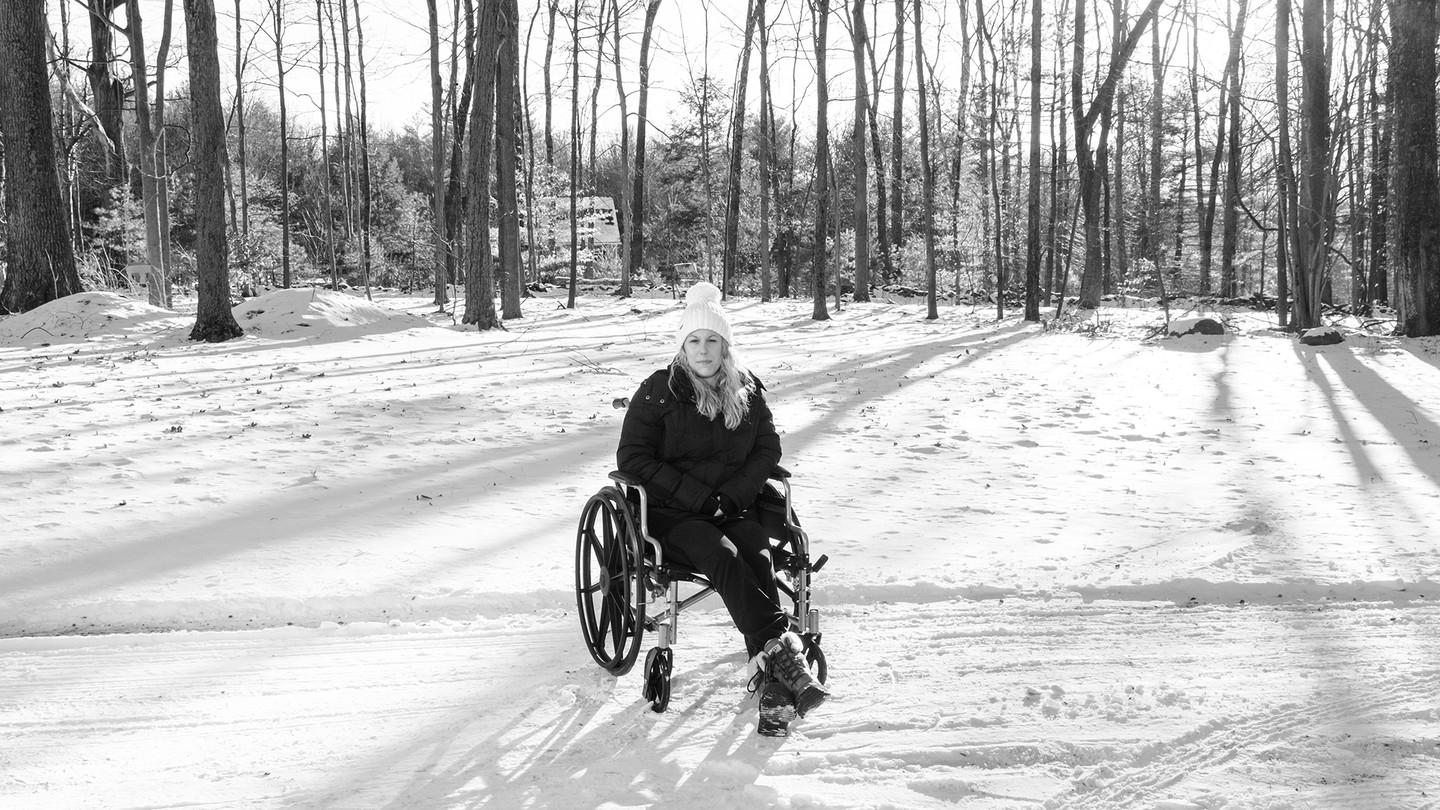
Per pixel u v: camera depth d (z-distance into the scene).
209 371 12.92
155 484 7.12
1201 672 4.06
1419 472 8.08
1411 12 18.34
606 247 55.25
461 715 3.71
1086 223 28.62
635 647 3.69
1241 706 3.70
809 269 45.47
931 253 25.23
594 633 4.30
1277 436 9.92
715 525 4.03
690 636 4.63
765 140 31.94
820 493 7.45
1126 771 3.21
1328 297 30.69
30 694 3.85
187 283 29.94
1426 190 18.55
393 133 75.81
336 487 7.26
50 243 17.98
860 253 31.62
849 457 8.78
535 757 3.36
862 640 4.50
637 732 3.56
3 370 12.73
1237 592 5.11
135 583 5.11
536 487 7.42
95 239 30.58
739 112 35.16
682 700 3.87
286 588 5.07
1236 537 6.14
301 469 7.77
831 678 4.05
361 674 4.10
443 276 26.50
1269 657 4.23
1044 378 14.29
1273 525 6.38
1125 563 5.62
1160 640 4.46
